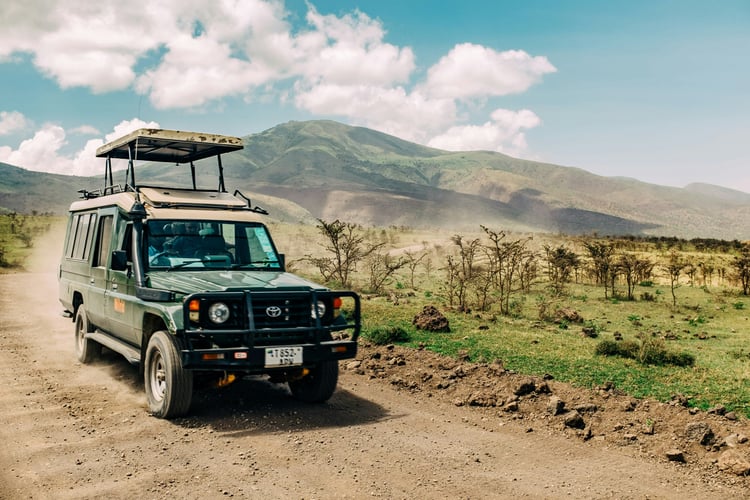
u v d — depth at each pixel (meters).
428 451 6.07
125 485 4.94
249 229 8.49
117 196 8.94
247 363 6.55
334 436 6.41
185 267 7.81
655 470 5.82
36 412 7.00
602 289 24.81
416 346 11.40
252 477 5.20
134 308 7.56
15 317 14.65
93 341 9.63
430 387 8.76
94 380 8.69
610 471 5.75
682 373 9.45
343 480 5.21
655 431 6.86
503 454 6.10
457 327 13.80
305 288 7.18
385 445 6.19
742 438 6.33
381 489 5.05
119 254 7.53
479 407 7.85
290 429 6.61
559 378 9.03
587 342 12.24
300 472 5.36
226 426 6.64
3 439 6.04
